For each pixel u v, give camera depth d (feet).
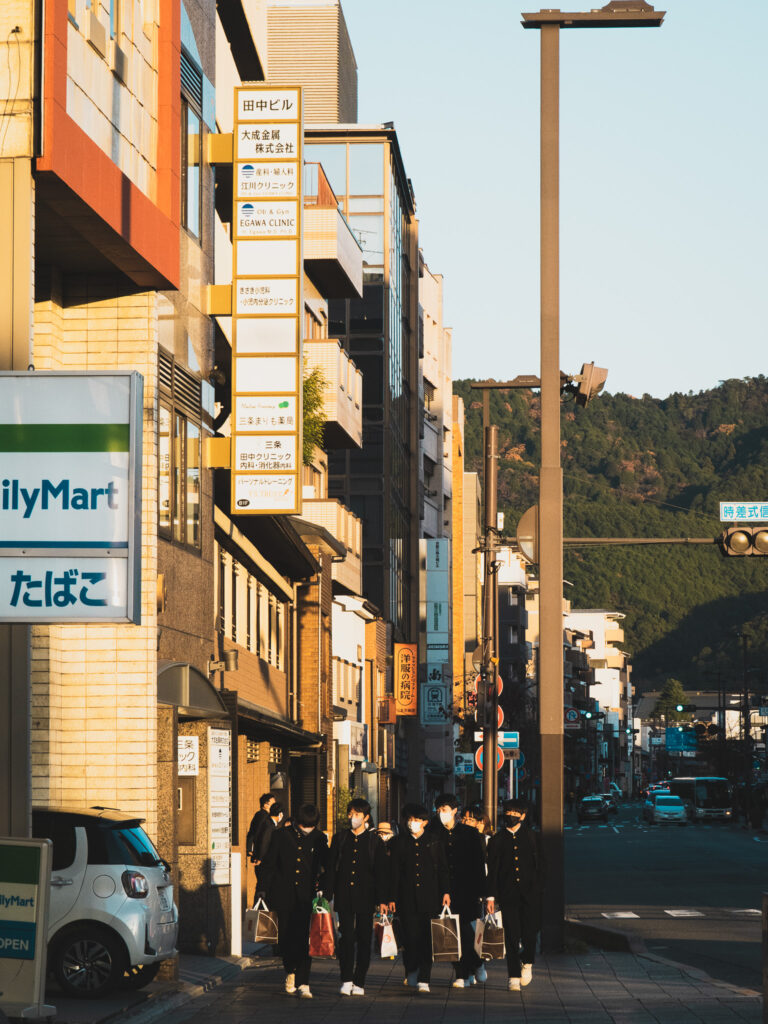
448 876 117.39
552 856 146.10
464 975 120.16
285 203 161.79
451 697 539.70
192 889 138.62
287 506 158.61
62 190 105.40
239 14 230.27
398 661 438.81
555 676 147.74
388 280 433.48
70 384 84.23
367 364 430.20
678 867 333.42
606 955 145.38
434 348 601.62
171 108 134.31
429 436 586.45
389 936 117.08
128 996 106.22
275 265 161.07
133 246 121.08
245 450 159.53
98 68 116.06
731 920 196.75
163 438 139.03
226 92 234.58
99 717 126.93
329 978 129.29
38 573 83.10
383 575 423.23
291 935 114.01
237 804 159.02
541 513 150.00
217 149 163.32
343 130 439.63
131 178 124.98
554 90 150.00
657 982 122.42
